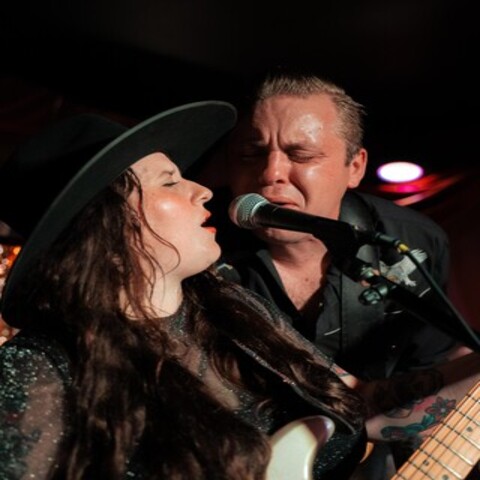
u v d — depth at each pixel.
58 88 4.25
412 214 2.31
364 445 1.72
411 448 1.79
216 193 2.21
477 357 1.84
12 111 4.06
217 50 4.04
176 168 1.53
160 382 1.38
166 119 1.49
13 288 1.40
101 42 3.99
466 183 5.16
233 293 1.70
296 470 1.44
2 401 1.29
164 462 1.31
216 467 1.33
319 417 1.53
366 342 2.15
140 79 4.31
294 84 2.04
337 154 2.05
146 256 1.44
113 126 1.51
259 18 3.71
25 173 1.50
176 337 1.51
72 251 1.43
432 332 2.21
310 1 3.58
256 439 1.38
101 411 1.33
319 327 2.12
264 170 2.02
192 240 1.47
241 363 1.56
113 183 1.45
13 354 1.34
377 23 3.78
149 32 3.87
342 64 4.21
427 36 3.92
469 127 4.94
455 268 5.27
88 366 1.36
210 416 1.37
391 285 1.34
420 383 1.84
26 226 1.53
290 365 1.59
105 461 1.29
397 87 4.51
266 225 1.49
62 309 1.41
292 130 2.00
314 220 1.40
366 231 1.33
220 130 1.72
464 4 3.61
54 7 3.68
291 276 2.12
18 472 1.24
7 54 4.05
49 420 1.30
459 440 1.53
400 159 5.14
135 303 1.43
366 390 1.85
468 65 4.23
